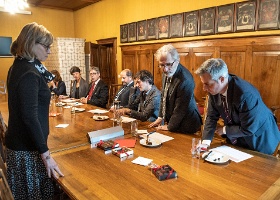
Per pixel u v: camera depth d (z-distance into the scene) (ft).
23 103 3.67
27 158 4.05
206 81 4.68
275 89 10.01
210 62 4.63
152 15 15.30
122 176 3.79
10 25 20.48
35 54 3.92
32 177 4.13
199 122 6.39
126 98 10.11
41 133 3.78
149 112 7.94
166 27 14.30
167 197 3.20
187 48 13.28
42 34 3.88
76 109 9.21
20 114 3.78
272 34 9.79
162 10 14.58
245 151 4.86
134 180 3.66
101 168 4.08
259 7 10.15
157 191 3.35
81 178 3.73
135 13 16.58
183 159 4.45
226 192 3.32
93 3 20.54
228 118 5.12
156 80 15.39
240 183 3.57
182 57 13.61
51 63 20.80
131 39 17.11
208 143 5.18
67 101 11.69
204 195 3.25
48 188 4.33
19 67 3.84
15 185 4.11
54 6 22.00
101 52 20.43
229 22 11.28
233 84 4.75
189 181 3.63
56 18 22.65
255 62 10.51
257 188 3.42
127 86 10.23
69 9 23.09
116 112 7.46
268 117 4.99
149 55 15.67
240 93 4.59
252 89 4.69
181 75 6.06
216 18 11.76
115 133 5.75
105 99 11.71
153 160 4.40
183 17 13.30
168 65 5.96
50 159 3.83
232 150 4.89
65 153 4.78
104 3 19.34
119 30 18.26
